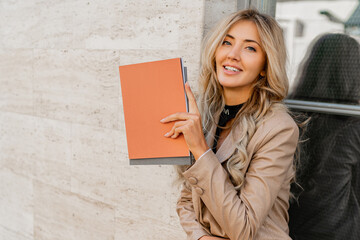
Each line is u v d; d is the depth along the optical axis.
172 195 2.08
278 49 1.23
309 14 1.65
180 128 1.15
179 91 1.19
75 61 2.39
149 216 2.20
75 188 2.57
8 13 2.76
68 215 2.66
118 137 2.27
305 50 1.69
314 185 1.77
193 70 1.86
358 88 1.58
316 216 1.79
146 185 2.19
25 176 2.92
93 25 2.25
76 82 2.42
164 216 2.14
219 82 1.39
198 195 1.21
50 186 2.75
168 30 1.93
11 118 2.95
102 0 2.18
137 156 1.24
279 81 1.24
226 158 1.26
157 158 1.23
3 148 3.07
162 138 1.21
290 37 1.72
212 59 1.33
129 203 2.29
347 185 1.69
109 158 2.34
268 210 1.13
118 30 2.13
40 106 2.69
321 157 1.73
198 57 1.83
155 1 1.96
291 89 1.75
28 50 2.68
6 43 2.83
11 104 2.91
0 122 3.04
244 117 1.27
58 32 2.45
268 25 1.22
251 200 1.12
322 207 1.77
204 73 1.41
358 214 1.68
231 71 1.25
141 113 1.22
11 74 2.85
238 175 1.20
